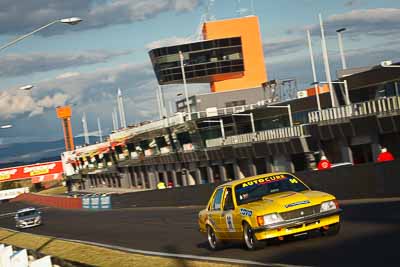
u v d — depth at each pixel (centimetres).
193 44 12281
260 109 9156
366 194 3019
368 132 6369
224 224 1677
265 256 1445
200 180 10556
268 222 1471
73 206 8944
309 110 8275
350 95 7400
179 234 2688
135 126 13750
